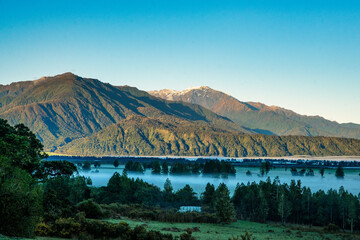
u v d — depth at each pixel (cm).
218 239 6066
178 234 6350
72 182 12244
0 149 4747
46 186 10350
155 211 9744
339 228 11956
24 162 5047
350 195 12294
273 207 13162
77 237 4916
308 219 12631
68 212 6762
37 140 7000
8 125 6538
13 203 3584
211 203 13012
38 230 4800
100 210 7862
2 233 3566
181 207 13250
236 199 14200
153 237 5022
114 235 5162
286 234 8694
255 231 8756
